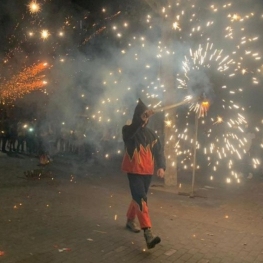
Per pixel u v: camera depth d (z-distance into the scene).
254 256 5.29
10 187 8.71
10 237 5.50
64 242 5.41
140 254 5.12
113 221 6.54
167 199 8.50
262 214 7.63
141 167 5.66
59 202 7.64
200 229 6.38
